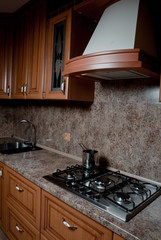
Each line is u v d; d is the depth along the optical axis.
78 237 1.01
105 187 1.10
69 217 1.06
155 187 1.20
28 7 1.90
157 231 0.79
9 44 2.18
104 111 1.56
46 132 2.22
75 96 1.49
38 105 2.36
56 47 1.55
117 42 1.01
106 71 1.12
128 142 1.40
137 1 1.06
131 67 0.92
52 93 1.58
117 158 1.47
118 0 1.14
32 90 1.84
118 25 1.06
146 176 1.30
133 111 1.37
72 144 1.87
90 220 0.94
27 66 1.91
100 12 1.41
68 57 1.41
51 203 1.19
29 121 2.54
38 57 1.76
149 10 1.14
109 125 1.53
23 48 1.99
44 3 1.67
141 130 1.32
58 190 1.12
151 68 1.01
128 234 0.77
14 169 1.53
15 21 2.14
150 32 1.11
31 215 1.37
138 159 1.34
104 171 1.44
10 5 1.99
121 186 1.17
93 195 1.03
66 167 1.56
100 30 1.16
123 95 1.43
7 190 1.69
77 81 1.50
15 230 1.60
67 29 1.43
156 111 1.24
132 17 1.03
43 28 1.69
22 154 1.92
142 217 0.89
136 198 1.06
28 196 1.40
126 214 0.88
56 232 1.16
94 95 1.64
